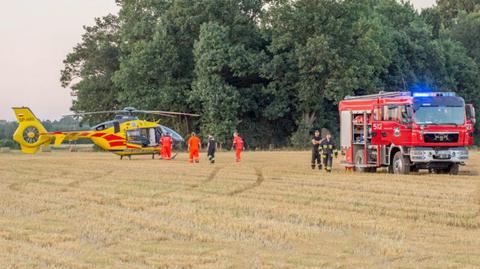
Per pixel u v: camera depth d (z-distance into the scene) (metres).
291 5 76.44
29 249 16.08
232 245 16.53
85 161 49.16
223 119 77.81
